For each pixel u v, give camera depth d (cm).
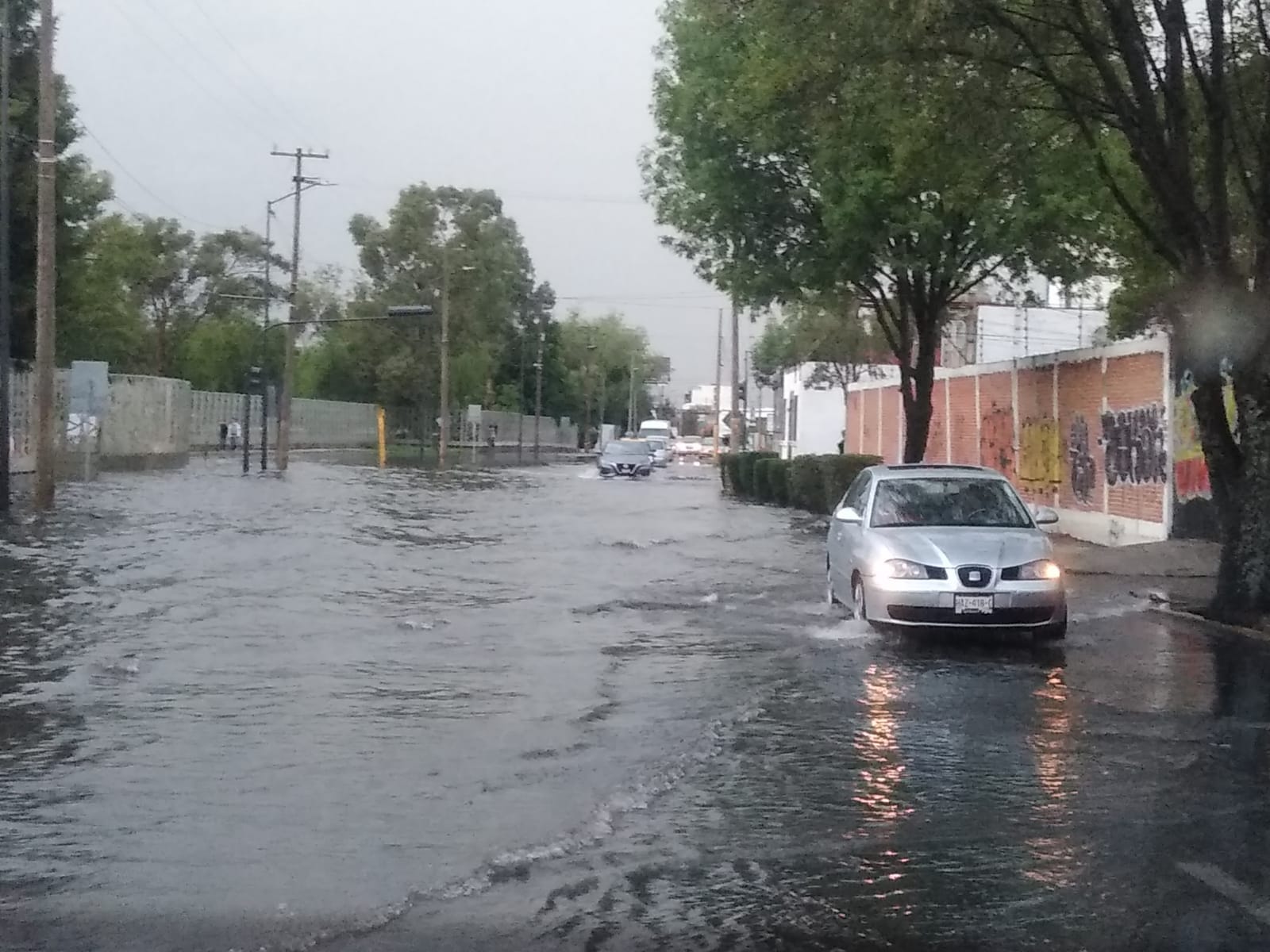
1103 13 1489
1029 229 2417
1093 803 765
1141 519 2253
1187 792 789
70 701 1031
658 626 1446
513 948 544
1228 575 1452
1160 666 1205
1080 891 619
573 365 13162
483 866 643
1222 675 1162
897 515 1415
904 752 883
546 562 2130
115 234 7100
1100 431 2408
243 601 1603
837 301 2978
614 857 662
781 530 2884
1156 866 655
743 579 1909
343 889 611
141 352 7519
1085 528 2458
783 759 862
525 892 609
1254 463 1423
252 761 848
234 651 1260
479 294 8238
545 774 820
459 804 752
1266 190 1391
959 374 3212
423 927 566
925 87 1516
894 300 3609
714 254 2833
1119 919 584
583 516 3250
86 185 4766
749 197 2641
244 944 543
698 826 716
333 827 708
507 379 11512
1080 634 1397
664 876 635
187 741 901
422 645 1311
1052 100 1631
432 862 652
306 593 1686
